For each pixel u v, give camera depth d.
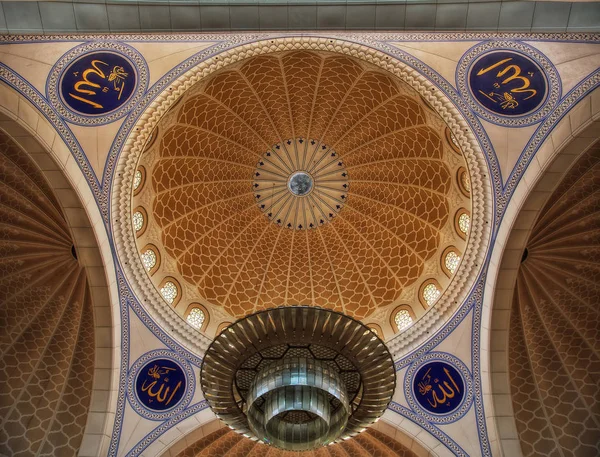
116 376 13.63
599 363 14.10
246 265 16.67
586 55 11.34
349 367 11.40
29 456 13.58
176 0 10.86
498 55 11.79
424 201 15.58
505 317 13.61
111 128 12.47
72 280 14.06
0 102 11.26
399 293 15.79
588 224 13.83
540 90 11.88
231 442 14.80
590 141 11.80
